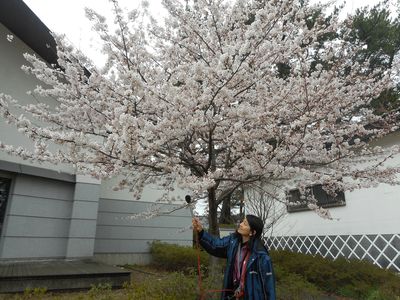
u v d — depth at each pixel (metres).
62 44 4.46
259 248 2.62
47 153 3.72
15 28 6.50
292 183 5.32
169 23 5.11
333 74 4.45
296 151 4.04
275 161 4.20
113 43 4.39
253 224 2.70
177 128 3.68
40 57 7.37
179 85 4.65
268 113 3.99
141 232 9.57
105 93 4.07
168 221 10.08
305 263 6.60
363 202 7.34
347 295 5.80
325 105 4.44
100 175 3.79
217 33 4.43
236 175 4.39
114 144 3.39
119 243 9.19
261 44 4.19
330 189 4.89
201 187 3.16
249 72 4.06
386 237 6.72
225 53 3.42
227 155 4.91
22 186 6.91
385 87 5.12
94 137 5.65
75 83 4.40
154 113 4.15
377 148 5.15
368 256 7.02
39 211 7.09
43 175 7.10
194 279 4.12
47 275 5.29
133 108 3.78
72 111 4.50
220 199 4.68
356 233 7.40
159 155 4.22
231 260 2.70
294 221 9.27
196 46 4.74
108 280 5.80
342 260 6.42
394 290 5.29
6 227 6.58
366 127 6.11
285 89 4.41
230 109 3.77
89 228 7.55
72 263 6.81
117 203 9.39
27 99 7.21
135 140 3.12
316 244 8.40
